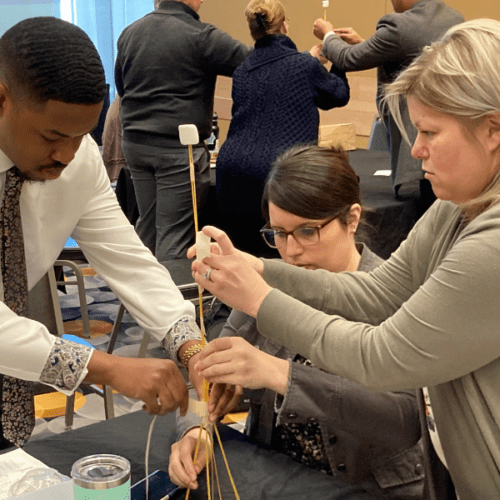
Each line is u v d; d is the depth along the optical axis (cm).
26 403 132
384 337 92
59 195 138
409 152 306
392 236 311
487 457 98
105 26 644
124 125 337
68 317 383
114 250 148
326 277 122
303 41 590
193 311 146
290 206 137
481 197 88
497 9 449
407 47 283
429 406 111
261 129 293
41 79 100
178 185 327
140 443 131
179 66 314
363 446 132
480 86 81
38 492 105
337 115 579
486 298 85
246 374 108
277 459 124
